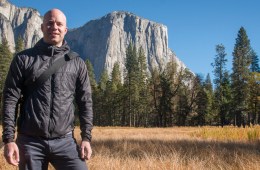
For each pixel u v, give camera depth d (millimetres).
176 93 77062
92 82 108625
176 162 6973
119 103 93000
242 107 77938
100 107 96312
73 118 3922
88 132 3928
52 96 3771
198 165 6895
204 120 82750
